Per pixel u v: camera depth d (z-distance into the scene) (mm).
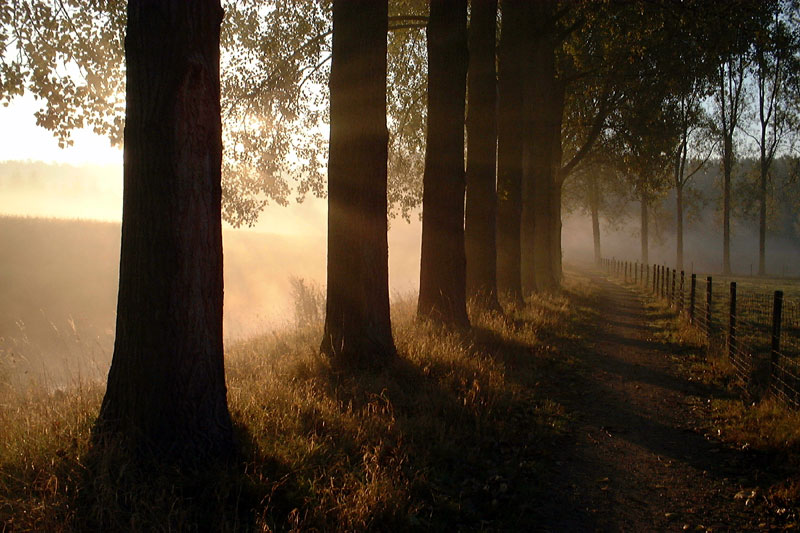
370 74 8242
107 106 8633
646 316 19359
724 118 46406
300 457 4832
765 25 16438
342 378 7586
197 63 4453
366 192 8242
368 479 4734
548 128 22156
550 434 6633
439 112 11328
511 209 16719
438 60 11297
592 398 8391
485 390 7430
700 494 5156
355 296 8164
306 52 14102
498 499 4914
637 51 19609
